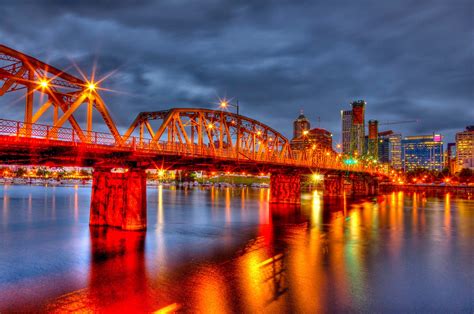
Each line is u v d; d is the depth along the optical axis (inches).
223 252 1373.0
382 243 1576.0
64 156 1478.8
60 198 4579.2
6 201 4020.7
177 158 1862.7
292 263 1214.9
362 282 1019.9
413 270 1148.5
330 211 2992.1
